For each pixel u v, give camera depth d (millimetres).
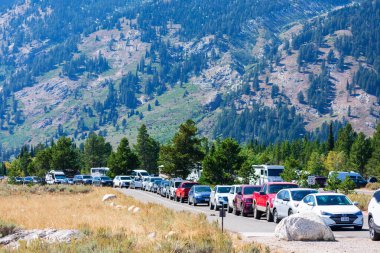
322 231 66562
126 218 91750
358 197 145500
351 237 70438
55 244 54344
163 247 51594
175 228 77000
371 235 66625
